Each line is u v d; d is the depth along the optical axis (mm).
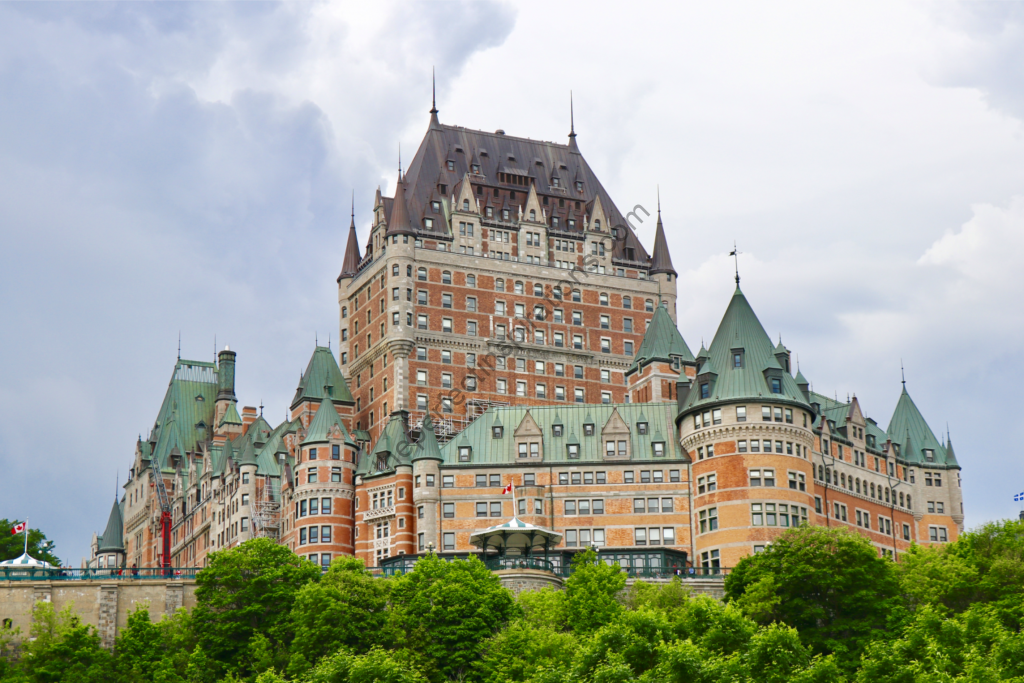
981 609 118312
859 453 174625
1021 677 98812
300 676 117188
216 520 194625
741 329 168875
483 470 169625
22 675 125812
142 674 126938
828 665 104062
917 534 179625
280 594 134625
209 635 132125
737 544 158625
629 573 152500
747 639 113438
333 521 176125
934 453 183375
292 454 187875
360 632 126500
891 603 127812
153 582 143750
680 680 103312
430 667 123062
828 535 131875
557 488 167875
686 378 185750
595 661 109000
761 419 162125
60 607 141875
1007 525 136875
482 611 127125
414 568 136625
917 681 99500
